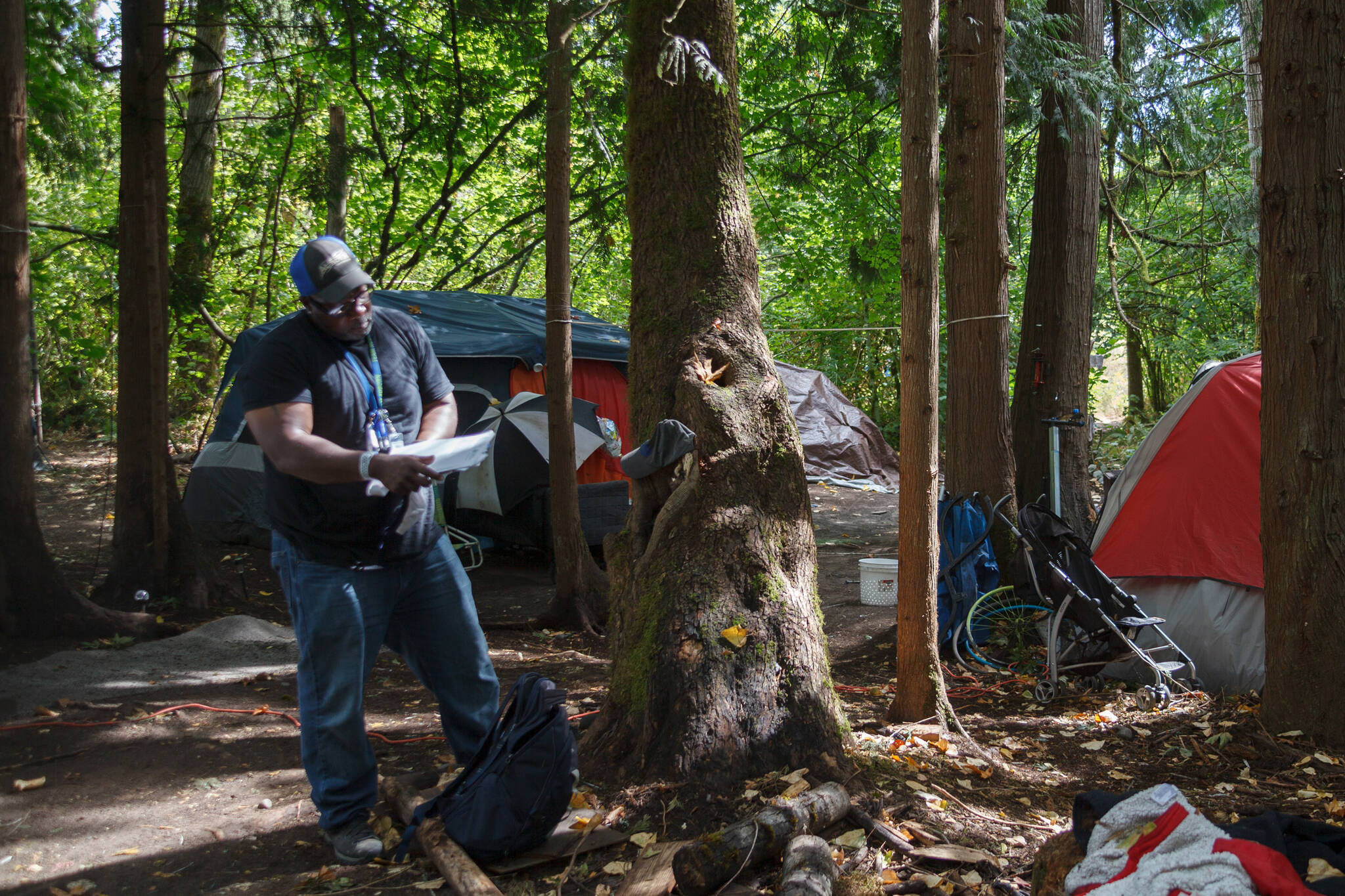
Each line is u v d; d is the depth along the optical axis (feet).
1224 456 18.54
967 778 12.58
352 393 9.85
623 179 36.63
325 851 10.53
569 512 22.90
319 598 9.77
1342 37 13.78
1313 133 13.88
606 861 9.92
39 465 47.16
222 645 19.62
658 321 13.26
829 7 33.76
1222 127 34.99
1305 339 14.03
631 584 12.52
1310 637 14.19
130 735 14.17
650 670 11.75
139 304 22.67
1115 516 20.10
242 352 32.53
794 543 12.65
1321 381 13.97
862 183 41.45
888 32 31.78
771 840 9.61
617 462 33.42
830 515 40.63
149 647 19.15
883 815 10.77
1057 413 24.41
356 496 9.63
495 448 29.32
